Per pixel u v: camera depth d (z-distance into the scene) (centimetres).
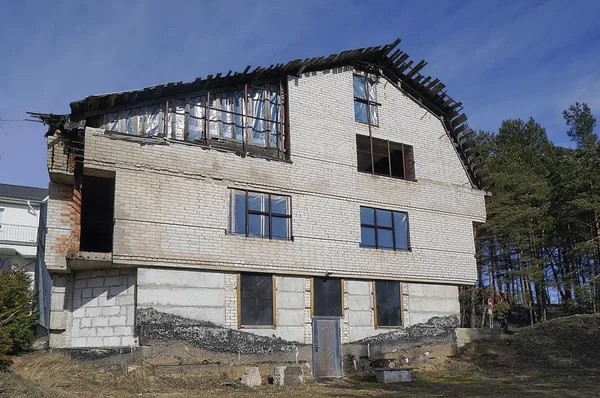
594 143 4012
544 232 3975
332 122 2114
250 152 1903
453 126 2480
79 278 1711
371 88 2289
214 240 1736
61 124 1612
